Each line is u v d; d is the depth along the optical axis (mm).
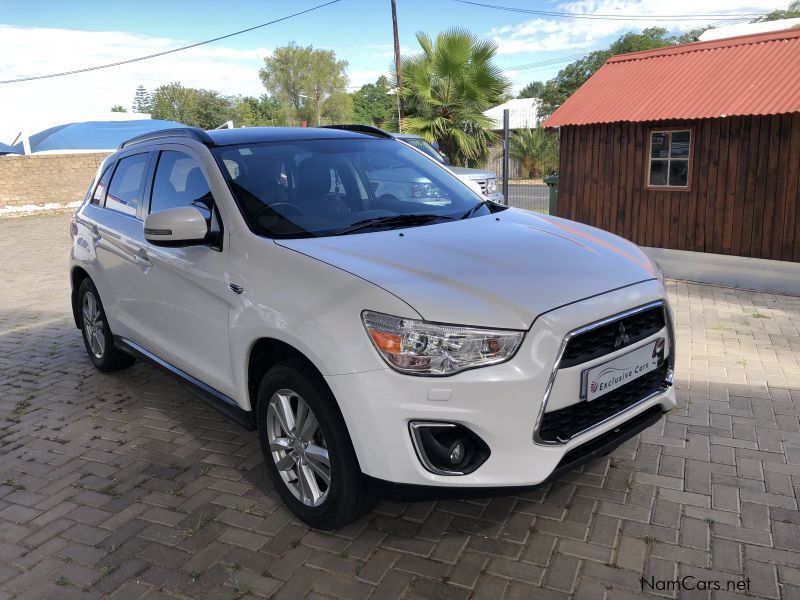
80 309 5520
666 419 4172
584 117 9719
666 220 9312
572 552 2867
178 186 3881
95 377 5348
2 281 9812
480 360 2523
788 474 3453
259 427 3229
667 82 9602
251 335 3062
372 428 2578
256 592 2697
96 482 3658
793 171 8062
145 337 4270
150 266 3996
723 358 5367
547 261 3004
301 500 3090
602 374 2764
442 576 2746
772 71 8711
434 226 3477
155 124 29609
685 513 3125
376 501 2939
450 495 2596
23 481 3709
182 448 4031
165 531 3152
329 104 76062
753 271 8438
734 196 8609
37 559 2984
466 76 18922
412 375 2525
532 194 20219
